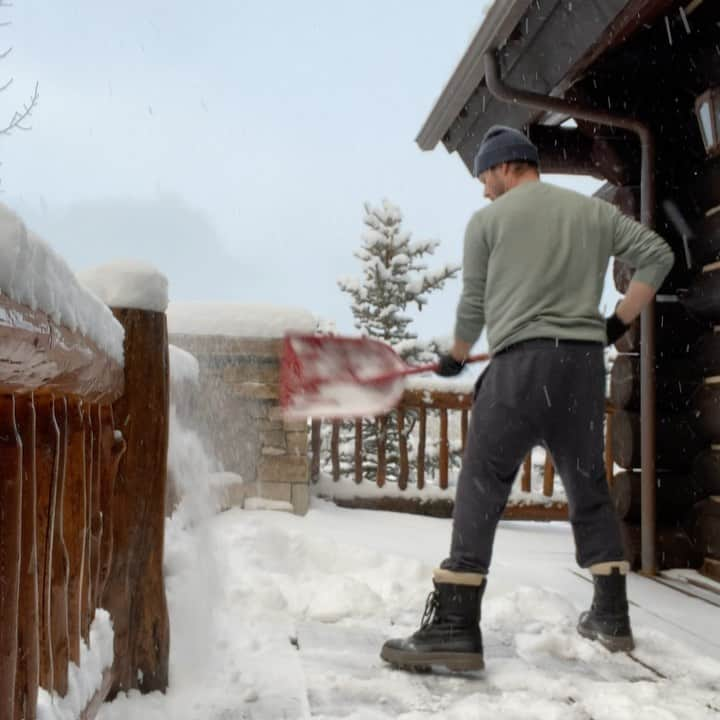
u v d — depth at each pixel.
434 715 2.41
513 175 3.36
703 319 4.94
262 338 6.42
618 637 3.11
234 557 4.23
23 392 1.41
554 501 7.54
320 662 2.92
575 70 4.80
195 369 4.76
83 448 1.96
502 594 4.04
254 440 6.41
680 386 5.02
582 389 3.06
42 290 1.33
